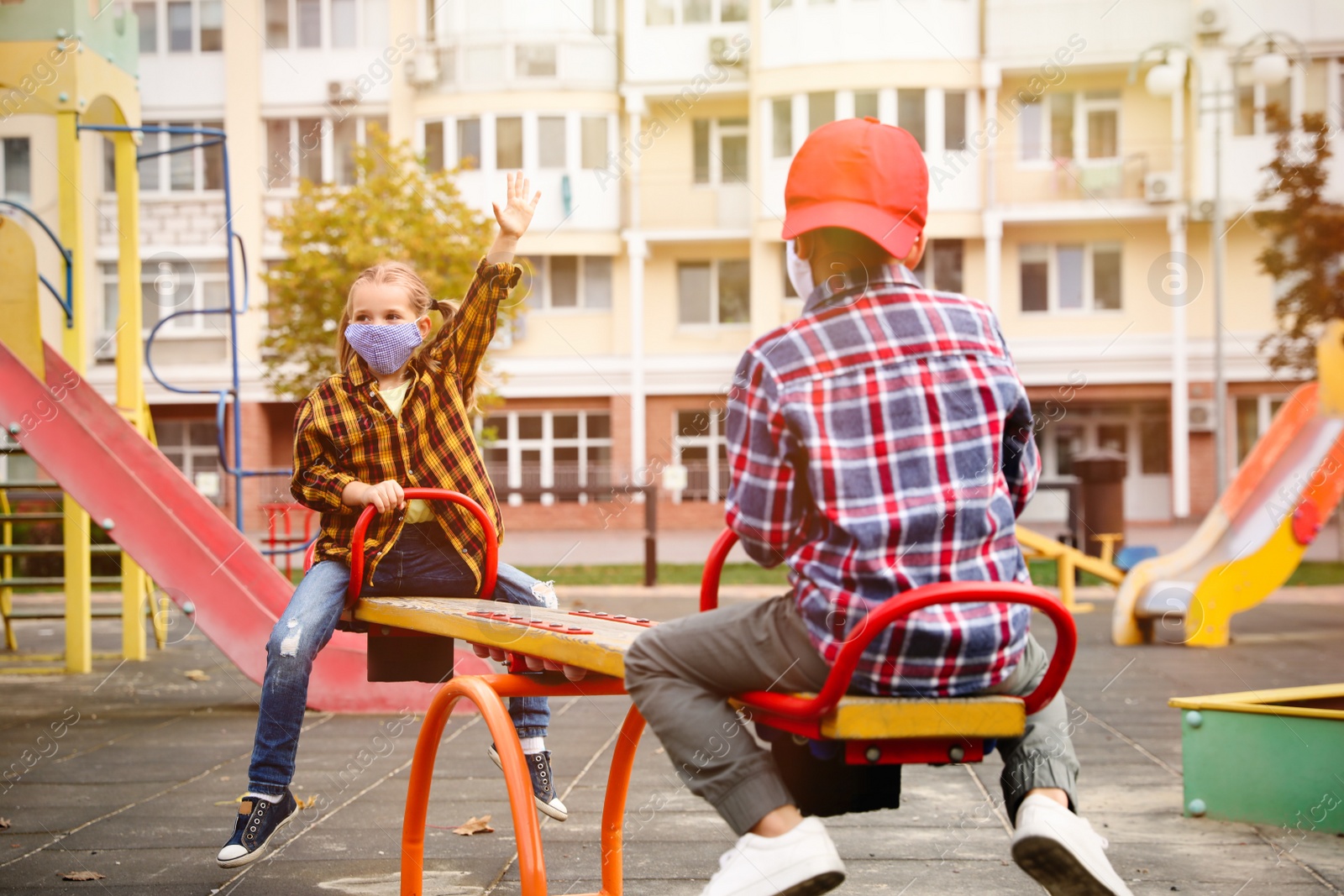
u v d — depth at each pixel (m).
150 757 4.71
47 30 7.24
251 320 24.78
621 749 2.79
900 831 3.51
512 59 25.09
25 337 6.51
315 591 3.23
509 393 26.03
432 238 16.25
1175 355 24.14
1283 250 18.27
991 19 23.86
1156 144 23.75
